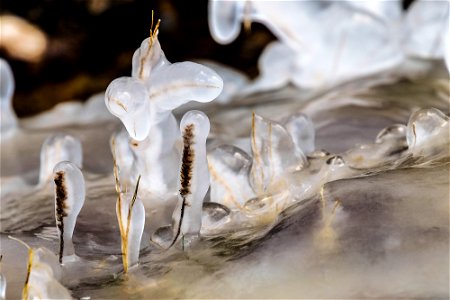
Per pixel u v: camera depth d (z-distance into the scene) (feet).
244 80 4.35
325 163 2.76
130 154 2.97
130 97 2.60
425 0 3.74
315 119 3.33
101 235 2.83
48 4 6.80
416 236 2.48
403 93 3.46
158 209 2.82
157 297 2.53
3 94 3.70
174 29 6.84
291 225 2.58
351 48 3.77
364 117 3.28
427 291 2.42
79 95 6.40
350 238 2.51
